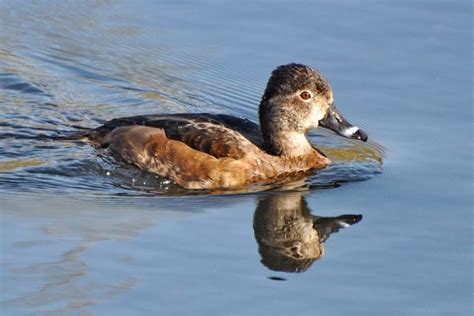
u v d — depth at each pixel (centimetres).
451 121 1797
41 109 1866
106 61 2038
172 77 1983
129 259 1348
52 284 1273
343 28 2102
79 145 1716
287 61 1989
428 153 1706
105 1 2233
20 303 1227
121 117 1794
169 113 1862
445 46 2031
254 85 1945
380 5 2194
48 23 2167
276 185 1628
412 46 2033
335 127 1680
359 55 2006
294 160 1677
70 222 1459
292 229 1467
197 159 1622
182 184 1619
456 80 1919
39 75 1981
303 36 2075
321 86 1667
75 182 1603
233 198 1576
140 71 2003
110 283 1284
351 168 1689
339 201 1566
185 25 2130
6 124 1789
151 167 1647
